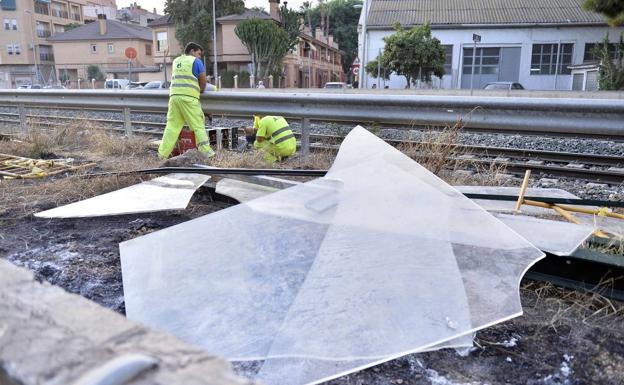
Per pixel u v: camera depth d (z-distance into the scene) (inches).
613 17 725.3
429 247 95.5
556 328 96.1
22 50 2463.1
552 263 109.6
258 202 116.6
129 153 277.6
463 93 941.2
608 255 105.7
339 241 98.0
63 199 184.1
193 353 42.7
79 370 39.5
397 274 88.7
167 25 1974.7
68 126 324.5
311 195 116.3
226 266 96.3
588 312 101.9
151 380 38.1
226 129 278.4
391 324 80.1
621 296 102.4
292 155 253.9
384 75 1323.8
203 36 1800.0
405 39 1250.6
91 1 3034.0
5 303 50.3
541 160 261.1
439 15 1427.2
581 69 1277.1
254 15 1887.3
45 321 46.9
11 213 169.5
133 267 103.6
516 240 100.7
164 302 90.1
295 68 2065.7
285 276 91.1
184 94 249.6
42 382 38.4
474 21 1378.0
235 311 85.4
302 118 257.1
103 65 2151.8
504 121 209.2
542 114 201.3
